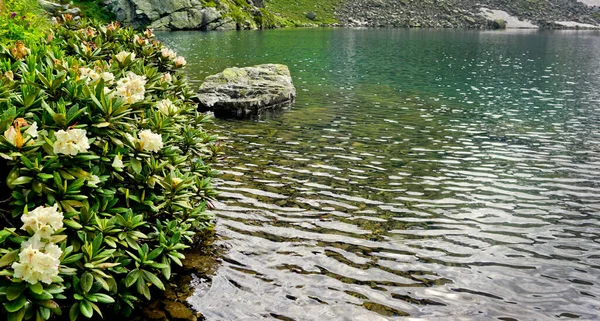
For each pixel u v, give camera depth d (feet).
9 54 36.01
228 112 78.28
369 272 29.84
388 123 75.51
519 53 233.96
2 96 25.23
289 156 55.16
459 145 63.52
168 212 28.89
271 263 30.30
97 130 25.66
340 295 27.12
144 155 27.14
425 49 238.68
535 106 96.07
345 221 37.52
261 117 77.15
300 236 34.42
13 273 18.90
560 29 564.30
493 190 46.47
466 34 395.14
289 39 269.03
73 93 26.30
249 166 50.65
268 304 25.82
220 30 333.42
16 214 22.03
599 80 139.44
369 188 45.44
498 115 85.71
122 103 26.78
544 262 32.27
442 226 37.45
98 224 23.27
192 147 37.99
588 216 40.68
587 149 63.31
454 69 160.45
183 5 325.42
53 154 22.90
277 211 38.81
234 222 36.17
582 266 31.94
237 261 30.27
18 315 19.11
